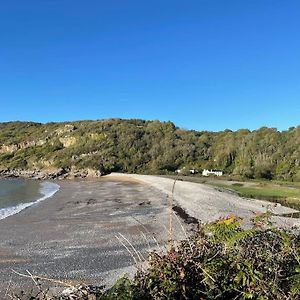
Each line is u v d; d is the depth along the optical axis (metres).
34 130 145.50
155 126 121.94
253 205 31.28
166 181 63.62
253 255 3.43
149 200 36.94
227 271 3.38
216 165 97.81
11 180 89.00
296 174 73.06
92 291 3.96
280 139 90.12
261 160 83.50
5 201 37.62
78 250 15.55
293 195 42.09
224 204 31.94
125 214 26.61
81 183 72.50
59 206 32.50
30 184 71.38
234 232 3.66
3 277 11.88
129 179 79.44
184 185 54.25
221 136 112.94
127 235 18.34
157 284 3.26
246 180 71.44
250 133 102.12
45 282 10.89
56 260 14.04
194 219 23.69
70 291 4.02
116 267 12.92
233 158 97.06
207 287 3.31
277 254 3.43
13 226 21.64
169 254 3.48
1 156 124.00
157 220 23.33
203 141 111.38
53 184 70.44
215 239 3.60
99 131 120.94
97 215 26.23
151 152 108.44
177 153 105.81
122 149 111.31
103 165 101.88
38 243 16.98
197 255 3.50
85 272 12.41
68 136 124.50
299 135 85.88
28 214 27.00
